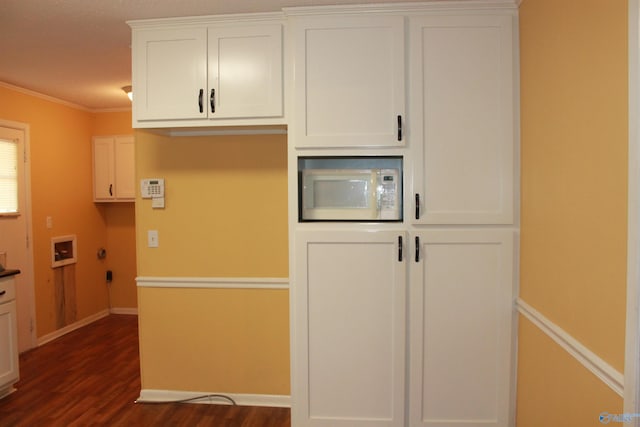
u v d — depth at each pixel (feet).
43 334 13.07
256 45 7.25
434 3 6.58
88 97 13.50
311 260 6.96
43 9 7.05
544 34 5.70
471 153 6.70
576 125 4.85
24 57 9.53
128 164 15.02
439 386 6.96
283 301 8.67
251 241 8.70
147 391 8.97
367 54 6.77
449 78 6.70
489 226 6.75
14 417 8.35
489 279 6.80
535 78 6.02
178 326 8.87
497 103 6.65
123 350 12.19
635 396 3.78
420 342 6.91
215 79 7.32
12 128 12.04
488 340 6.86
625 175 3.92
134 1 6.77
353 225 6.89
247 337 8.77
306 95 6.86
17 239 12.23
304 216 7.10
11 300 9.51
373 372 7.00
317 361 7.06
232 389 8.84
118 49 9.04
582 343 4.76
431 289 6.86
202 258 8.79
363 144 6.78
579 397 4.87
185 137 8.77
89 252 15.14
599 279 4.41
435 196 6.75
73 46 8.84
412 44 6.72
